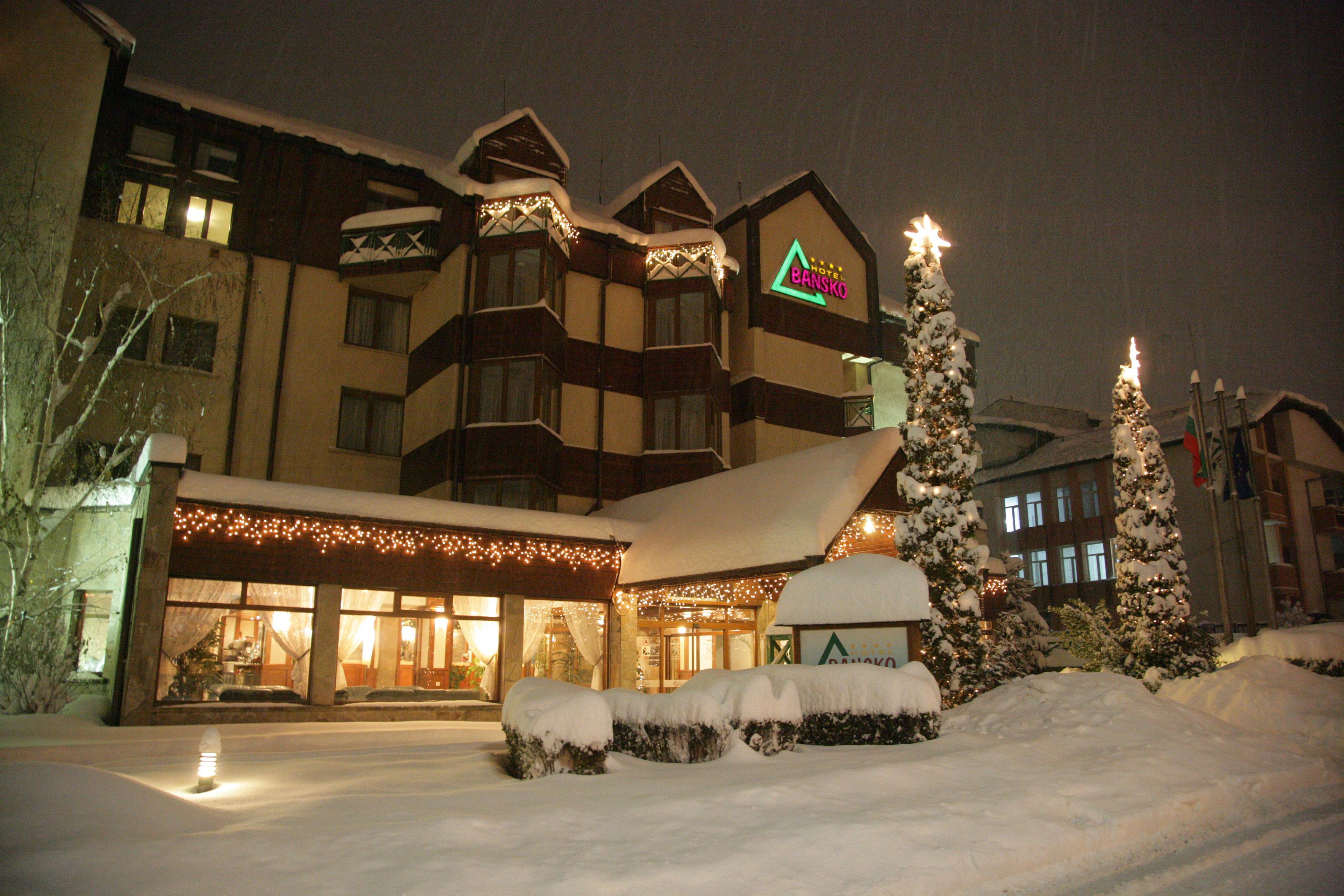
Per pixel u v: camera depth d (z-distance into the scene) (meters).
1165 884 5.66
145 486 15.79
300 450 23.94
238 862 5.22
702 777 8.02
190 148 23.88
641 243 27.67
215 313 23.42
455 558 18.09
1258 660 14.02
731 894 4.88
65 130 20.81
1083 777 8.21
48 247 19.89
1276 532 34.59
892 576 12.34
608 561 19.95
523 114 26.80
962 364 15.88
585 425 25.50
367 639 17.30
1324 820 7.67
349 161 26.23
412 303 26.58
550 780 8.21
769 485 18.56
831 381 31.00
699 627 21.05
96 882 4.82
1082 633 20.95
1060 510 38.41
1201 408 20.75
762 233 30.31
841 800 6.96
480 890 4.78
